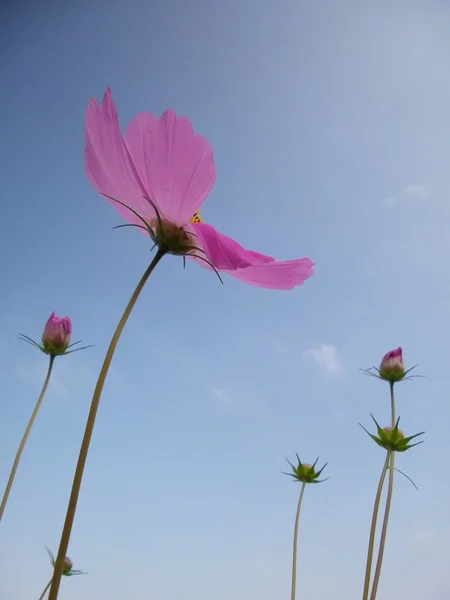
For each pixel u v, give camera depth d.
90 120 0.08
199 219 0.10
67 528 0.05
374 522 0.15
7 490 0.13
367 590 0.14
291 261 0.10
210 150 0.08
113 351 0.06
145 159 0.08
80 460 0.06
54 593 0.05
